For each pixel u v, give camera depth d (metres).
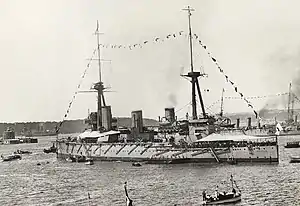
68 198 77.56
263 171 92.69
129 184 86.75
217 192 70.38
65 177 103.69
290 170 93.50
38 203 75.06
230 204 66.25
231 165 103.00
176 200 70.50
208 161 107.56
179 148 111.56
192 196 72.69
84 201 74.00
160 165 111.62
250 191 74.44
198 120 114.50
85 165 124.19
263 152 101.38
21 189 90.50
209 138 108.56
